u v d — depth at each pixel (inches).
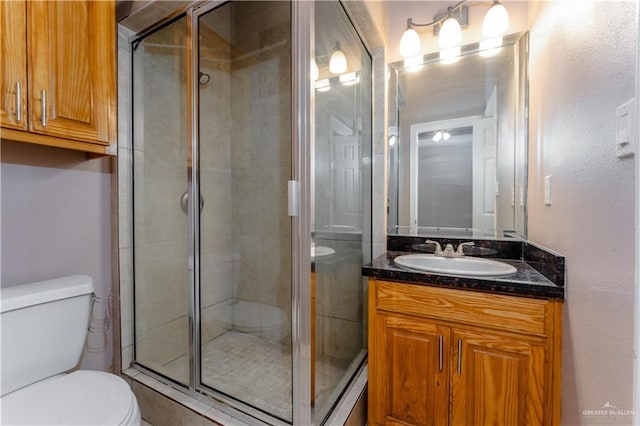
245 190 75.7
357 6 58.6
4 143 47.9
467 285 45.8
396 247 74.2
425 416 49.0
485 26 63.4
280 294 67.1
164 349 66.8
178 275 69.3
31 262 51.2
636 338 22.4
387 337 51.8
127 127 63.8
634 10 24.7
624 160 26.3
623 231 26.5
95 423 34.0
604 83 30.0
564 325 40.3
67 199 56.1
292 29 48.2
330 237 55.5
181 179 70.6
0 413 34.9
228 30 74.5
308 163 47.3
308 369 47.8
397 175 75.2
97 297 61.1
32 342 43.3
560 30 43.3
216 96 75.4
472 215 69.1
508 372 43.6
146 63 66.1
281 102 66.1
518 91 63.9
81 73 47.5
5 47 39.2
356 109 66.5
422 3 72.0
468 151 69.2
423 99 72.6
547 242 48.7
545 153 50.4
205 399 55.0
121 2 61.7
